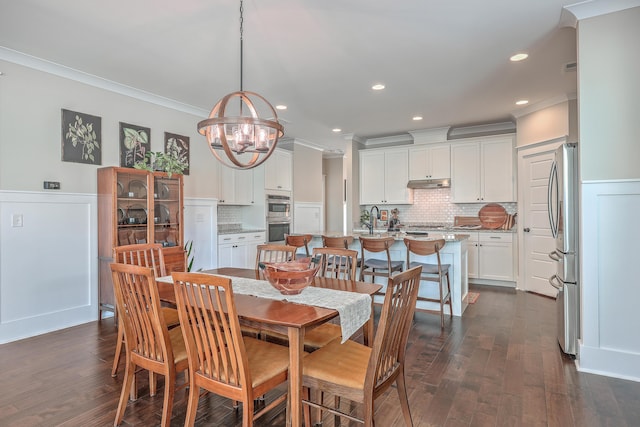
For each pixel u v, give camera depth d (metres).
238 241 5.54
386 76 3.81
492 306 4.36
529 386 2.40
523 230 5.20
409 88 4.19
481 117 5.46
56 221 3.52
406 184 6.50
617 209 2.53
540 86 4.14
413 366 2.71
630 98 2.48
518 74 3.79
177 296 1.71
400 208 6.86
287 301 1.96
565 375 2.55
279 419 2.06
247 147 2.57
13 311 3.22
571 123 4.41
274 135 2.53
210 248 5.07
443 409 2.13
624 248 2.51
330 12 2.61
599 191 2.56
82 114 3.72
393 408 2.16
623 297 2.52
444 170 6.17
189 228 4.80
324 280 2.53
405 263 4.29
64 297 3.58
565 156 2.89
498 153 5.72
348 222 6.74
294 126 6.01
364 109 5.03
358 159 6.92
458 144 6.05
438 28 2.85
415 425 1.98
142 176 3.95
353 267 2.57
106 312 3.90
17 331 3.24
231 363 1.61
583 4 2.51
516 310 4.19
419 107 4.94
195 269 4.83
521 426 1.96
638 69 2.46
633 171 2.48
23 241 3.29
